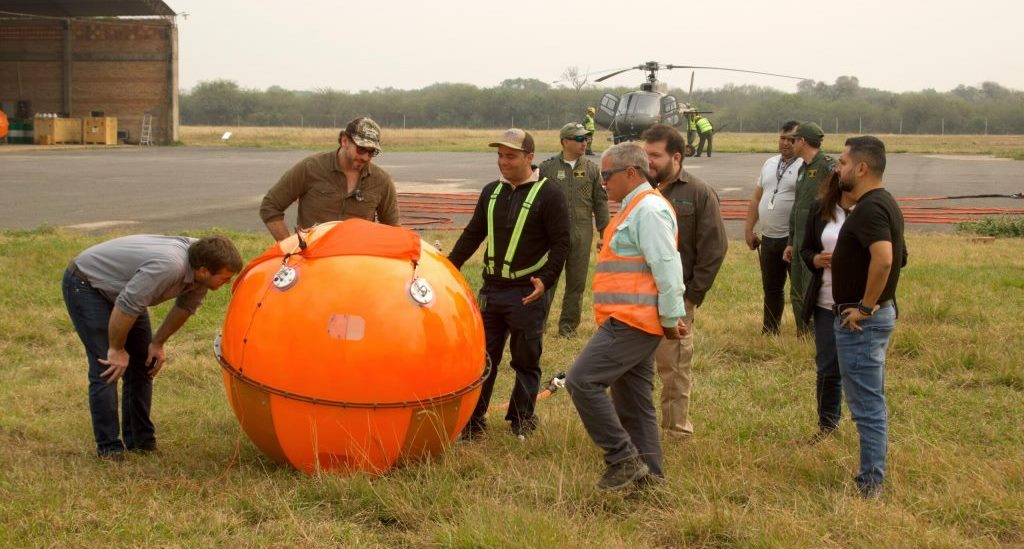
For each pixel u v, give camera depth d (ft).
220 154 130.31
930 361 24.16
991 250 44.86
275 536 13.34
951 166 121.60
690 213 17.85
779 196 26.32
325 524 13.69
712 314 30.40
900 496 15.20
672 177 17.70
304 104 376.27
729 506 14.44
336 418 14.79
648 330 14.90
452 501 14.52
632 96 128.47
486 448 17.76
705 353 25.58
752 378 23.30
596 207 27.27
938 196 77.05
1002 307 30.63
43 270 34.17
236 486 15.20
